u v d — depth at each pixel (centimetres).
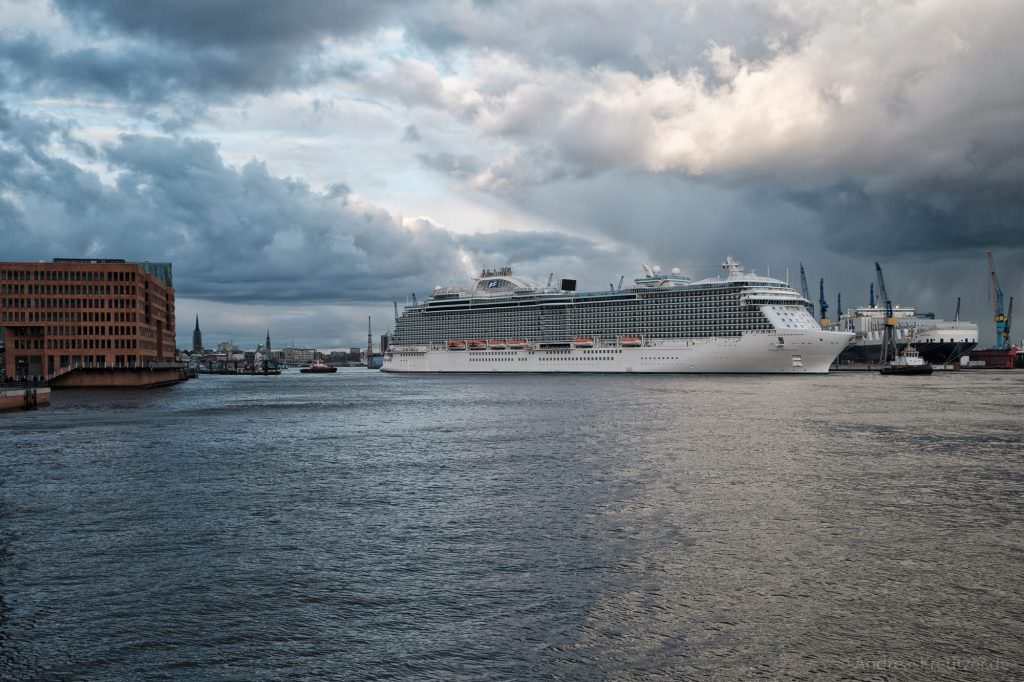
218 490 5819
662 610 3297
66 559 4066
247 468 6831
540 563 3934
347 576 3775
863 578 3678
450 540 4375
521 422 10506
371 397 17188
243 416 12150
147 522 4831
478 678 2733
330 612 3325
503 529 4600
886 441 8200
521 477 6241
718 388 17638
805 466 6638
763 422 10062
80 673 2794
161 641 3055
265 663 2864
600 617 3231
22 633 3130
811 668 2784
